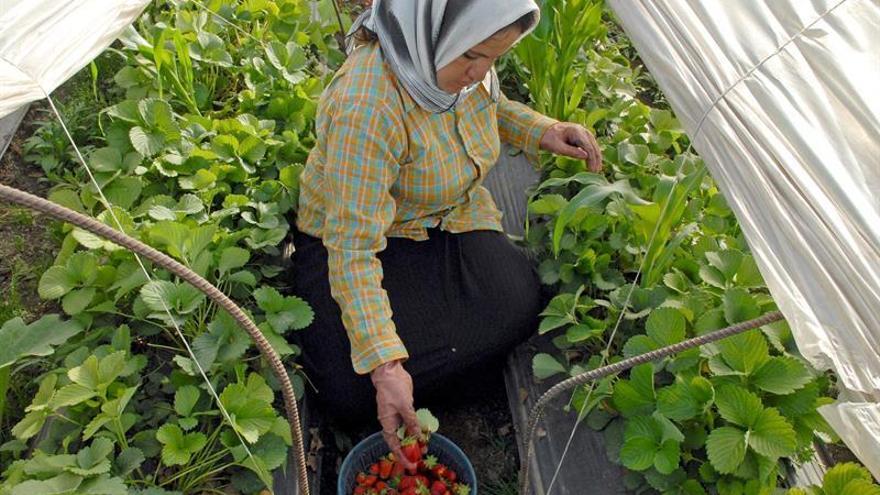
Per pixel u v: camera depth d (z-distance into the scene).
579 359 2.28
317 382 2.17
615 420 2.09
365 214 1.90
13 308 2.41
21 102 1.61
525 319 2.25
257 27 3.13
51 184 2.81
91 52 1.79
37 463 1.72
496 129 2.16
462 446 2.37
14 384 2.17
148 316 2.02
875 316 1.34
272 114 2.81
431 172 2.02
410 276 2.17
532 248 2.49
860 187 1.46
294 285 2.31
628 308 2.23
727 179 1.57
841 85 1.59
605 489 2.02
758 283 2.20
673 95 1.69
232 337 2.04
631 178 2.62
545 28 2.63
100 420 1.78
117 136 2.59
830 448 2.26
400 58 1.80
